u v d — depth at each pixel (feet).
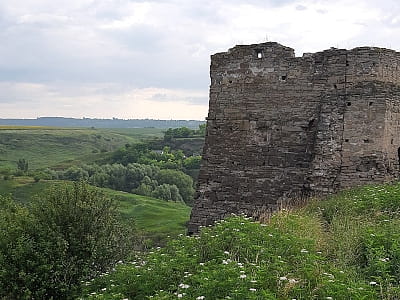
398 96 53.47
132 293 28.73
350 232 33.24
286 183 57.00
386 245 30.19
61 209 42.98
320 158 53.52
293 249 29.55
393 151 53.11
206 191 62.28
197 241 34.06
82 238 42.39
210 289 23.32
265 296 21.58
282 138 57.88
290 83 57.62
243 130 60.49
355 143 52.37
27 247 40.52
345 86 53.98
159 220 162.61
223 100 62.28
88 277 40.42
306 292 23.57
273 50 58.75
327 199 49.26
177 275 27.99
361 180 51.75
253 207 58.49
